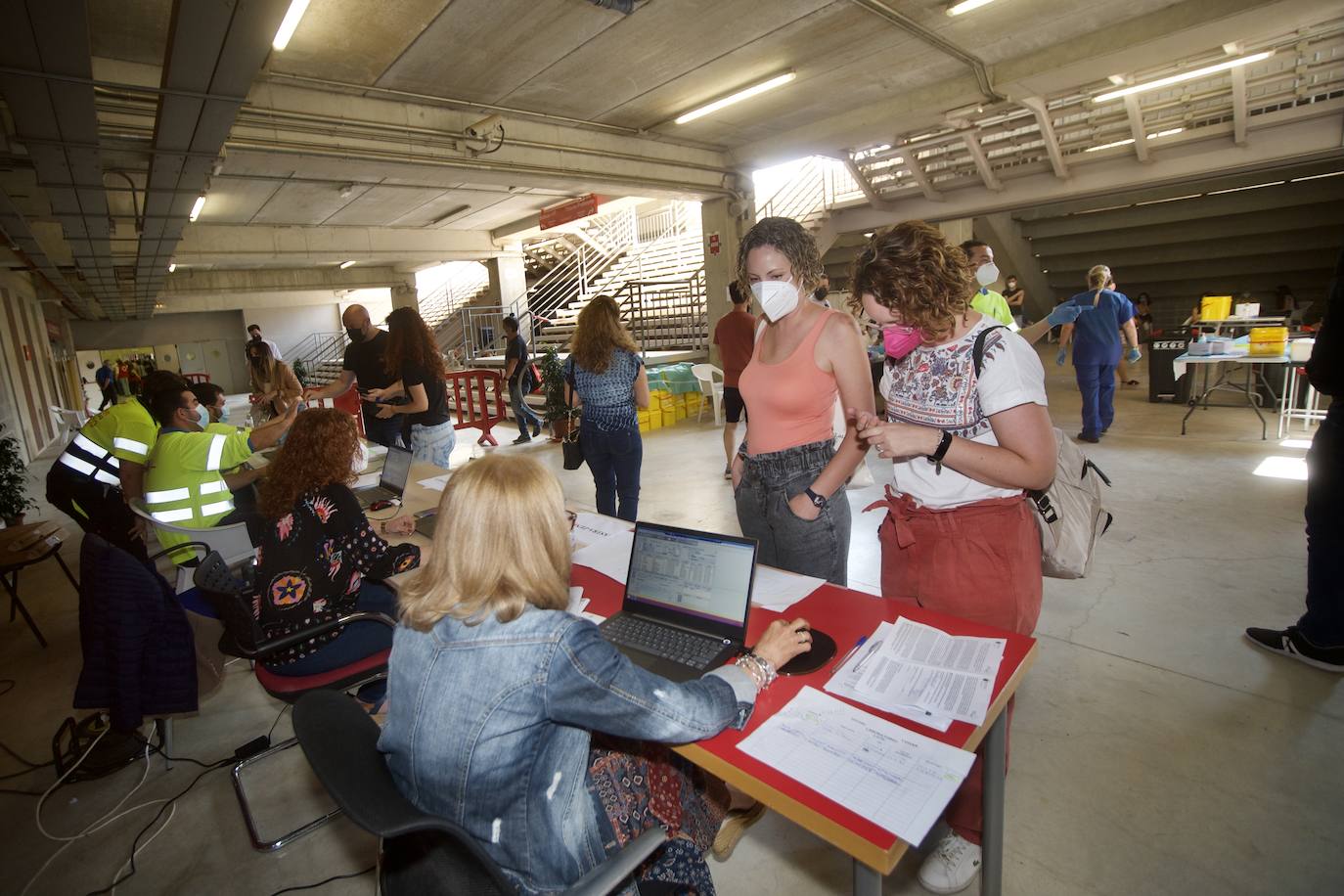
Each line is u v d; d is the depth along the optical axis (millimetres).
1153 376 7340
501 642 967
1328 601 2332
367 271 17078
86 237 6781
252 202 8938
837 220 11078
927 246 1353
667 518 4680
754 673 1203
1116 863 1666
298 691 2006
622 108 6867
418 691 998
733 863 1804
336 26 4660
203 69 3389
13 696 2973
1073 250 12070
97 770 2373
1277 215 10125
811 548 1831
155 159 4727
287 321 24484
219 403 3727
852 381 1722
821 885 1716
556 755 1000
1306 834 1707
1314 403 5660
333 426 2062
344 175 7199
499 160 6922
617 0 4504
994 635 1374
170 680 2094
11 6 2514
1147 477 4660
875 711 1183
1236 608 2838
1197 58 6258
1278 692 2279
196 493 2887
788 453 1818
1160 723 2170
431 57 5234
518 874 978
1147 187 8391
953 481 1488
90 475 3457
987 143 8336
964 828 1586
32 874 1940
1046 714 2252
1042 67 6039
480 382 8086
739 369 4281
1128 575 3215
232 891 1844
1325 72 6453
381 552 2002
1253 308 6730
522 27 4867
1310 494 2359
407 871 1058
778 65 6020
